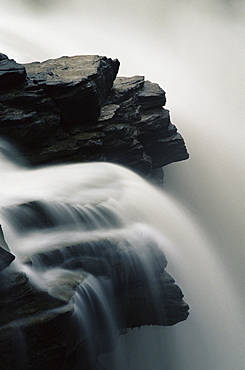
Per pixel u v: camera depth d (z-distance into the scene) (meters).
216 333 28.56
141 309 22.88
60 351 17.95
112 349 21.98
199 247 28.62
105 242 21.39
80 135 25.28
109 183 24.17
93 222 22.14
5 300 17.23
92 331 20.36
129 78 30.05
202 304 28.17
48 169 23.97
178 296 23.48
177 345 26.45
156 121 28.83
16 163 23.50
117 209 23.11
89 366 20.42
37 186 22.12
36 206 20.52
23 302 17.53
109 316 21.41
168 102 48.75
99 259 21.00
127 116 27.55
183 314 23.53
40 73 25.58
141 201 24.80
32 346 17.47
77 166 24.58
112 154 26.38
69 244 20.23
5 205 19.92
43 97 24.38
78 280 19.48
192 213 37.41
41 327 17.41
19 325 17.11
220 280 29.83
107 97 27.80
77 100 24.89
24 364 17.38
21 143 23.58
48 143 24.39
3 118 23.05
